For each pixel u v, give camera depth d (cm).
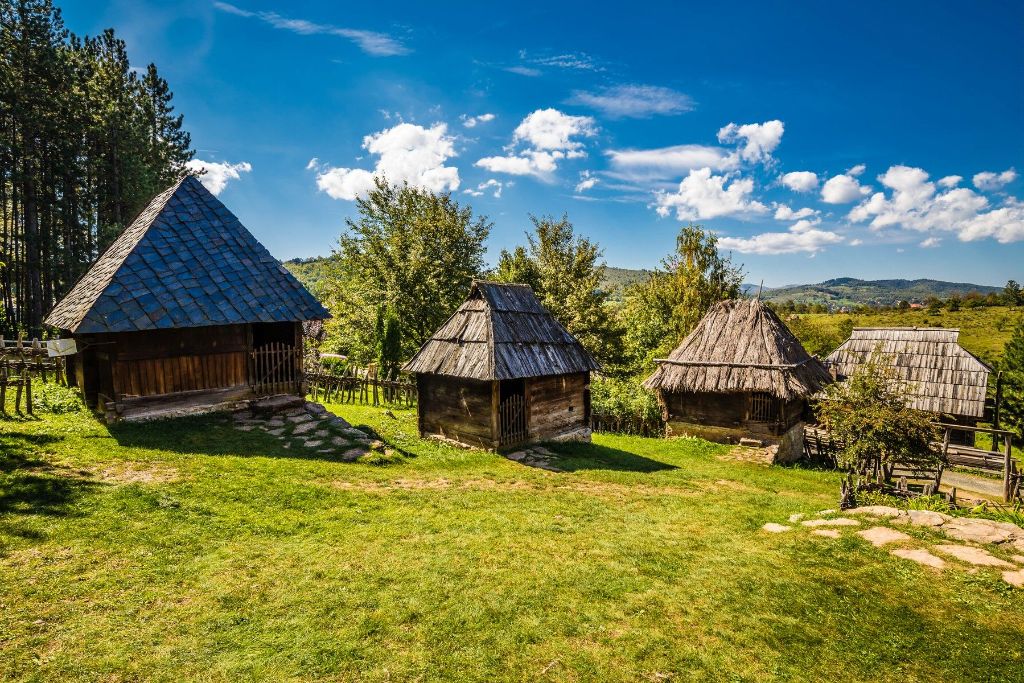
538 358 1675
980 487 2300
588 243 3800
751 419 2281
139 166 3391
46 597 601
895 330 3256
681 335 4256
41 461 988
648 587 708
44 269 3319
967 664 543
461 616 621
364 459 1283
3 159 2975
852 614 636
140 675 499
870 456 1630
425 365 1677
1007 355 3725
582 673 527
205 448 1196
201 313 1384
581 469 1466
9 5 2906
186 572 685
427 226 3803
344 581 693
